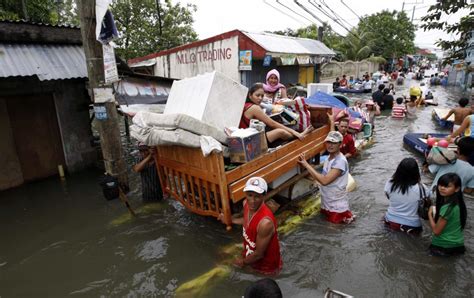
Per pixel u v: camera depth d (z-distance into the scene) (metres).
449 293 3.35
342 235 4.48
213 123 4.28
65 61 6.55
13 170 6.78
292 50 14.89
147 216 5.21
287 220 4.84
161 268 3.93
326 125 5.80
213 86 4.35
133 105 7.50
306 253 4.09
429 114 13.98
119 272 3.89
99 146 8.24
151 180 5.57
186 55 15.15
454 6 3.83
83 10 5.14
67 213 5.52
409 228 4.42
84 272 3.92
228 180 3.84
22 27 6.32
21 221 5.30
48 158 7.32
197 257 4.10
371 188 6.10
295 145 4.91
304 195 5.50
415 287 3.46
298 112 5.27
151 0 18.81
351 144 7.65
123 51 18.59
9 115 6.66
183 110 4.61
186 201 4.65
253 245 3.41
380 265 3.83
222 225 4.79
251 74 14.96
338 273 3.71
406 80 36.72
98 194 6.30
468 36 4.26
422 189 4.29
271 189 4.71
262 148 4.30
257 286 1.88
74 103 7.62
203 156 3.93
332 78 28.22
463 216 3.81
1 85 6.46
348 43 34.09
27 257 4.28
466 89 22.80
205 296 3.37
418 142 8.34
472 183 4.98
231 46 13.47
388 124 12.02
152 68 16.73
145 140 4.24
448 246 3.88
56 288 3.66
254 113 4.77
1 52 6.01
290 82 18.34
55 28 6.79
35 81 6.91
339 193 4.70
